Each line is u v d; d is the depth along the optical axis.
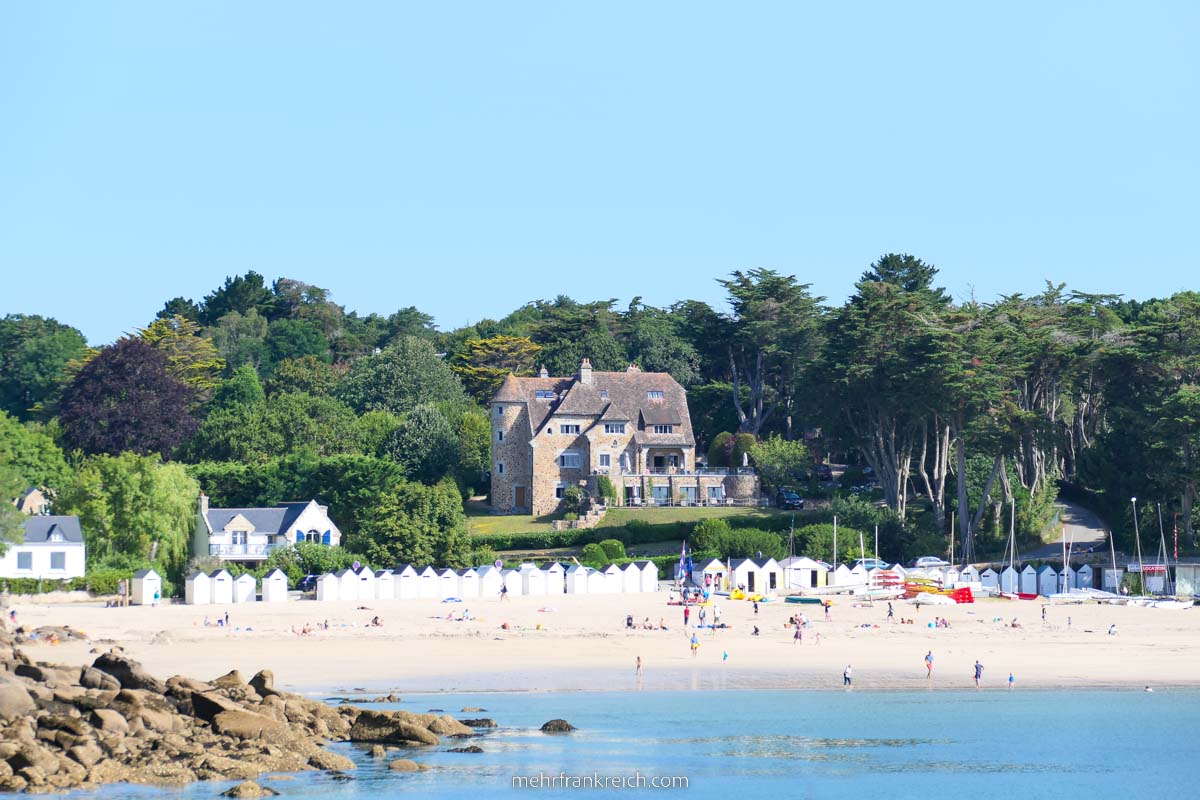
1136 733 116.06
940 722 119.44
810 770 102.31
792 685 134.75
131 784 89.00
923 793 97.44
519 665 144.00
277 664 140.62
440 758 101.06
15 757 88.62
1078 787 100.00
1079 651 158.25
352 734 106.88
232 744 97.62
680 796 94.62
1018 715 122.62
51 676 103.06
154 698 100.00
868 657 152.62
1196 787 100.19
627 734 111.50
